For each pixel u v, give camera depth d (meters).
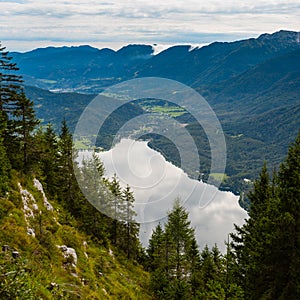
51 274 22.64
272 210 25.92
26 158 42.38
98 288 28.83
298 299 22.73
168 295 37.66
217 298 27.97
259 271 25.31
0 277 12.02
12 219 26.91
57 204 45.16
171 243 42.44
